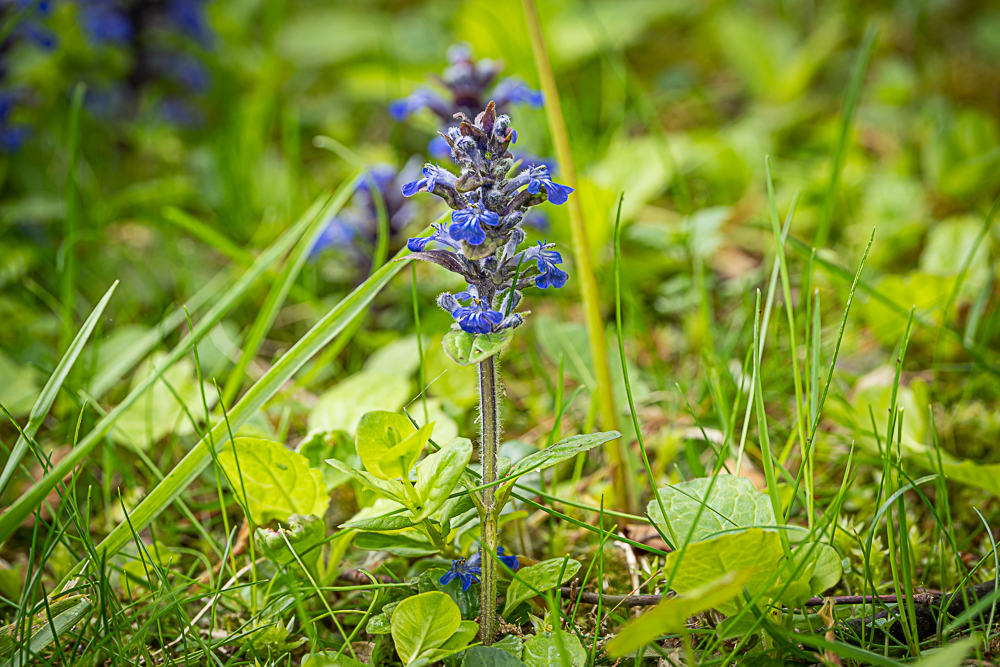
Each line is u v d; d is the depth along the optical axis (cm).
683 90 160
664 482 79
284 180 124
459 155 66
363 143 148
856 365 88
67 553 75
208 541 75
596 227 98
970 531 77
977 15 178
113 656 68
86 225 113
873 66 166
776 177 123
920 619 69
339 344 85
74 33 131
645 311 102
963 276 83
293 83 171
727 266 111
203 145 147
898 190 113
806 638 65
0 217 111
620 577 74
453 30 174
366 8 204
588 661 68
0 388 85
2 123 119
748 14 178
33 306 102
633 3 165
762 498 70
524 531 75
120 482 82
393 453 66
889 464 72
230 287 104
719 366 84
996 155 107
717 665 67
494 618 68
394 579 73
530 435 84
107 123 138
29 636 66
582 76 156
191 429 81
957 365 87
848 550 73
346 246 99
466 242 66
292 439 85
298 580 71
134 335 92
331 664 66
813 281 99
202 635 72
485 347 65
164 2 138
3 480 69
